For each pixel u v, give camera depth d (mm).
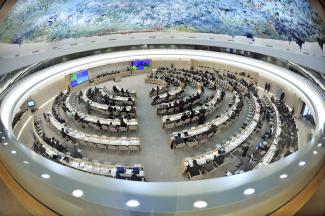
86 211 2855
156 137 14859
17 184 3057
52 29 17812
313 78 15109
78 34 20859
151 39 24656
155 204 2945
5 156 3436
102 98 19328
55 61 21016
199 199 3012
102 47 23297
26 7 13703
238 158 12836
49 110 18859
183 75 23688
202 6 21281
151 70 26219
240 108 17094
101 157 13148
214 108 17781
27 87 17250
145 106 18828
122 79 24594
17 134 15266
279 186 3135
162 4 21688
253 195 3061
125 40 24109
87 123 15609
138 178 10633
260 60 21766
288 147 12602
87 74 23094
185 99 18453
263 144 12594
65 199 2957
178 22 23328
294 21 14914
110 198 2986
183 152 13555
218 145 13211
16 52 15094
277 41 17828
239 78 23453
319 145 3639
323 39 12562
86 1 18797
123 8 21266
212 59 24422
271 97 19484
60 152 12211
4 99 14648
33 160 3471
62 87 21516
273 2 16266
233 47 22234
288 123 14875
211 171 11922
